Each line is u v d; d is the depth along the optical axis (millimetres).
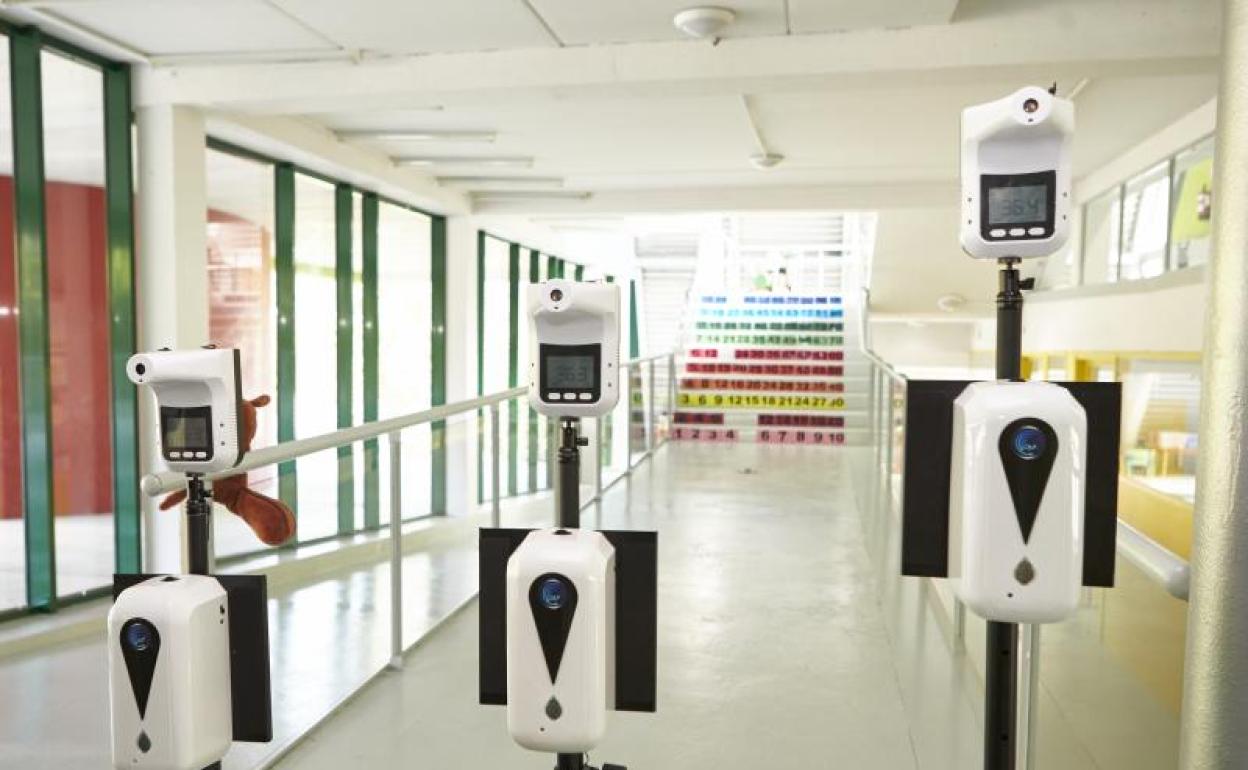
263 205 6457
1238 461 1060
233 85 4828
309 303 7160
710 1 3920
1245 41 1045
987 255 1489
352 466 3295
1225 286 1071
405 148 6824
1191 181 6250
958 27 4172
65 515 5719
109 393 5020
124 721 1570
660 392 9586
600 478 6199
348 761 2615
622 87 4598
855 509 6016
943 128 6156
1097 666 1948
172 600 1565
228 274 6438
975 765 2596
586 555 1491
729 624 3783
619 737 2777
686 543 5098
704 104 5527
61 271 5441
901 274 11406
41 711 3385
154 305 4934
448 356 9000
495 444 4094
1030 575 1397
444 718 2900
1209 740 1094
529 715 1504
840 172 7766
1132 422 7000
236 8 4043
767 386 10406
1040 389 1415
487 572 1619
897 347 16125
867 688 3139
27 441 4570
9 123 4836
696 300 11672
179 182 4914
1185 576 1375
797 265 13297
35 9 4098
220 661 1650
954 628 3459
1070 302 8570
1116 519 1465
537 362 1659
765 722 2881
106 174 4883
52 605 4559
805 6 3959
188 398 1648
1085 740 1986
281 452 2508
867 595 4180
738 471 7457
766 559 4781
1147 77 5223
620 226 11570
